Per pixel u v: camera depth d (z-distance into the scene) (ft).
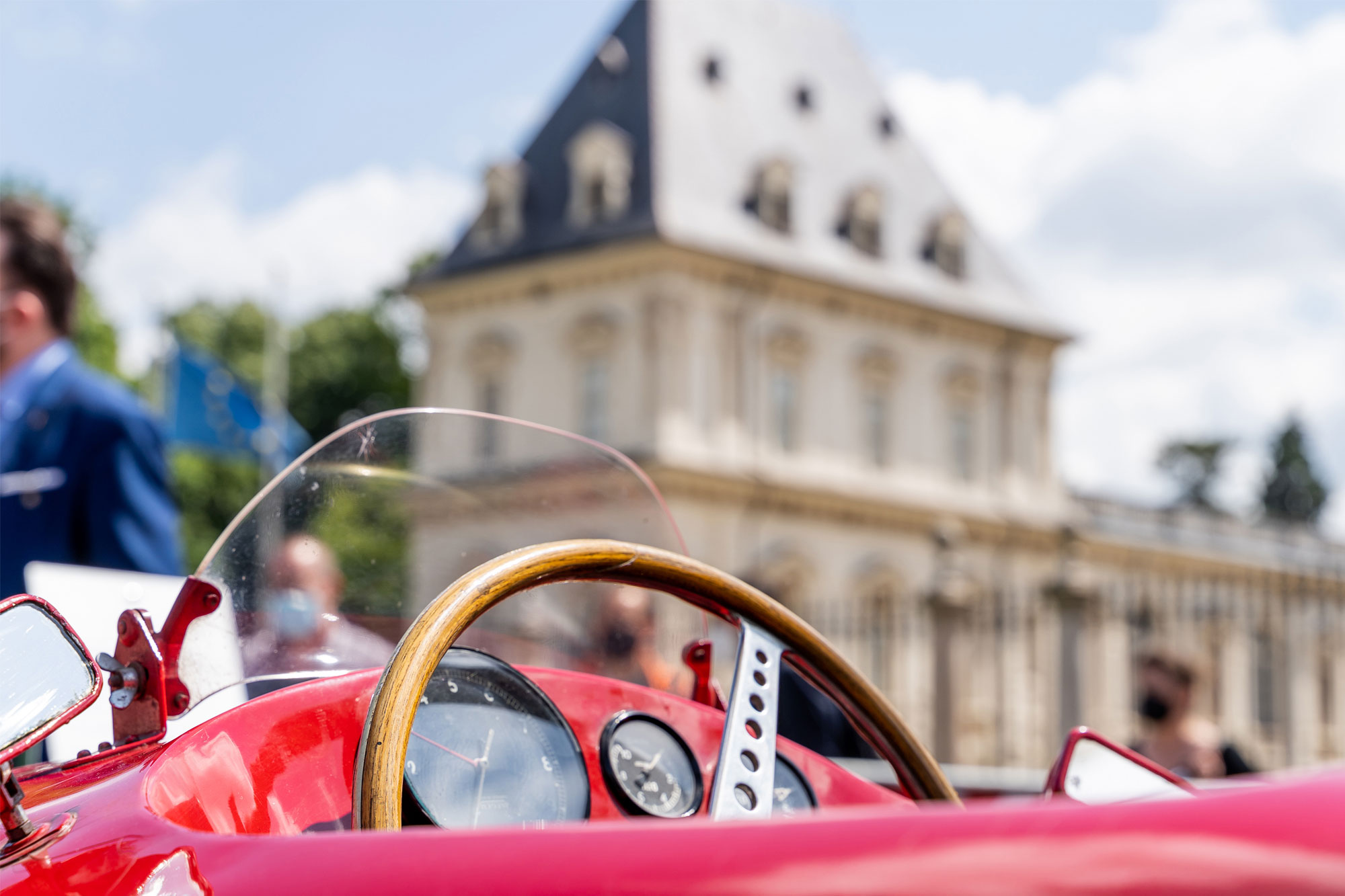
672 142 129.80
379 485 5.14
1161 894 1.68
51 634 3.68
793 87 145.07
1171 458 305.53
